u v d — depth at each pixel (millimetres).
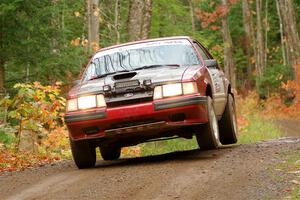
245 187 15734
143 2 39406
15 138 30312
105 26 69125
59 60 38125
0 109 33188
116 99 20906
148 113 20641
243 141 39188
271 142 24781
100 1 69250
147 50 23703
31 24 35906
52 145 30469
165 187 16516
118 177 18641
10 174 22203
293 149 21141
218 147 24109
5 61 37875
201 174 17922
